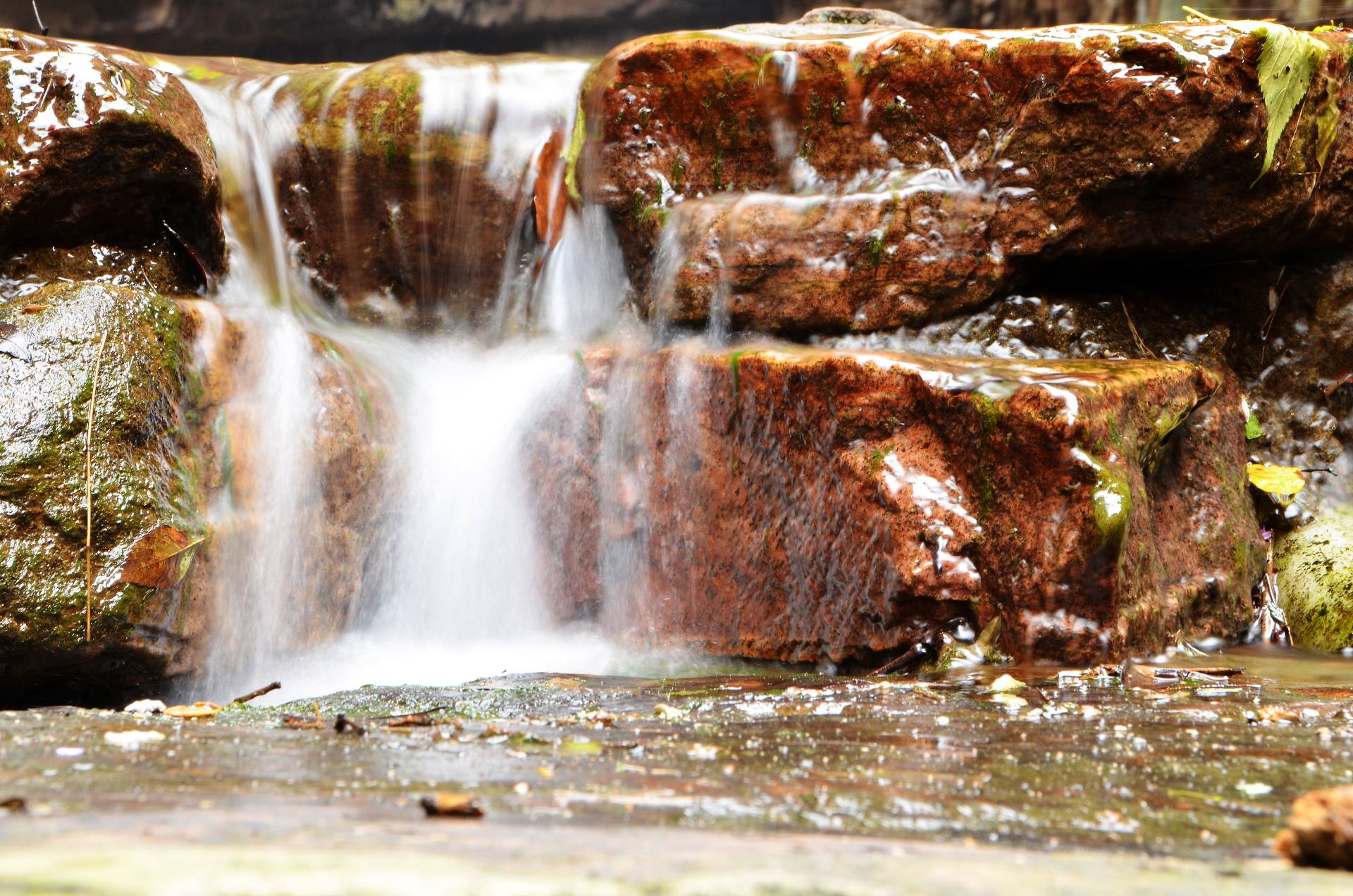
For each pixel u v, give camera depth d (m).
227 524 5.73
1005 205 6.86
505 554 6.83
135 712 4.50
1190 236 6.93
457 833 2.04
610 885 1.53
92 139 6.32
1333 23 8.30
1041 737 3.67
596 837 2.06
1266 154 6.62
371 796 2.51
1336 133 7.11
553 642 6.66
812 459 5.98
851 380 5.87
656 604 6.47
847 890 1.58
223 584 5.67
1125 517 5.32
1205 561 6.45
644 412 6.55
